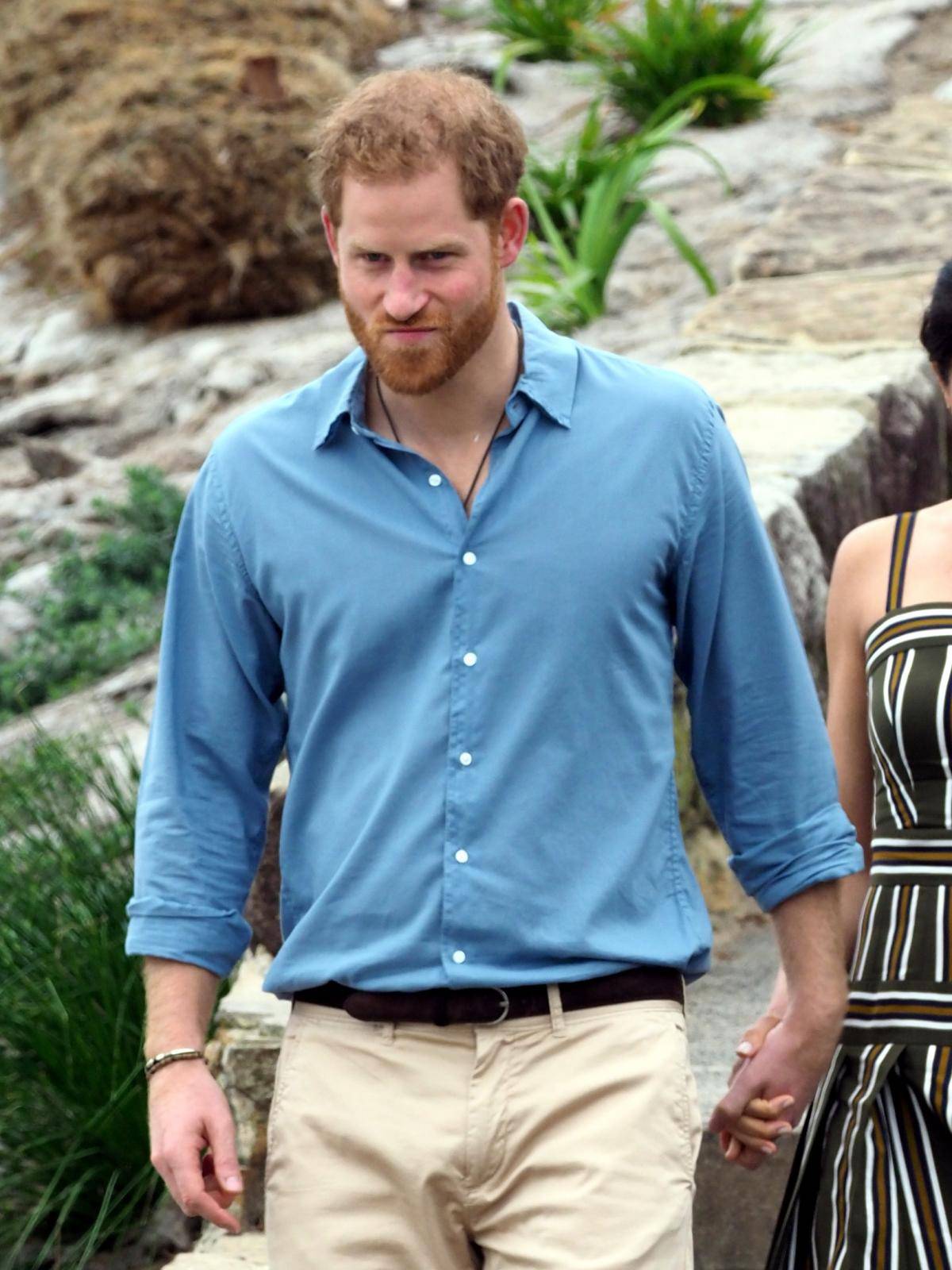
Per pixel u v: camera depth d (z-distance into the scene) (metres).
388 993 7.80
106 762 17.53
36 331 32.56
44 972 13.86
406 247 7.34
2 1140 13.80
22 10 36.41
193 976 8.16
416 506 7.82
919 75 35.62
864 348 21.48
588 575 7.73
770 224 27.00
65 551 25.47
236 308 31.19
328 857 8.01
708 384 20.48
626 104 33.88
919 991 8.16
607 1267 7.28
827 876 8.18
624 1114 7.54
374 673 7.88
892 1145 8.12
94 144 30.53
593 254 26.31
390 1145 7.67
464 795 7.66
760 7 33.62
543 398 7.85
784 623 8.32
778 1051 8.34
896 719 8.41
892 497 19.33
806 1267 8.56
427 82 7.49
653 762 7.93
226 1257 11.62
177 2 35.66
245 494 8.09
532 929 7.64
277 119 30.31
